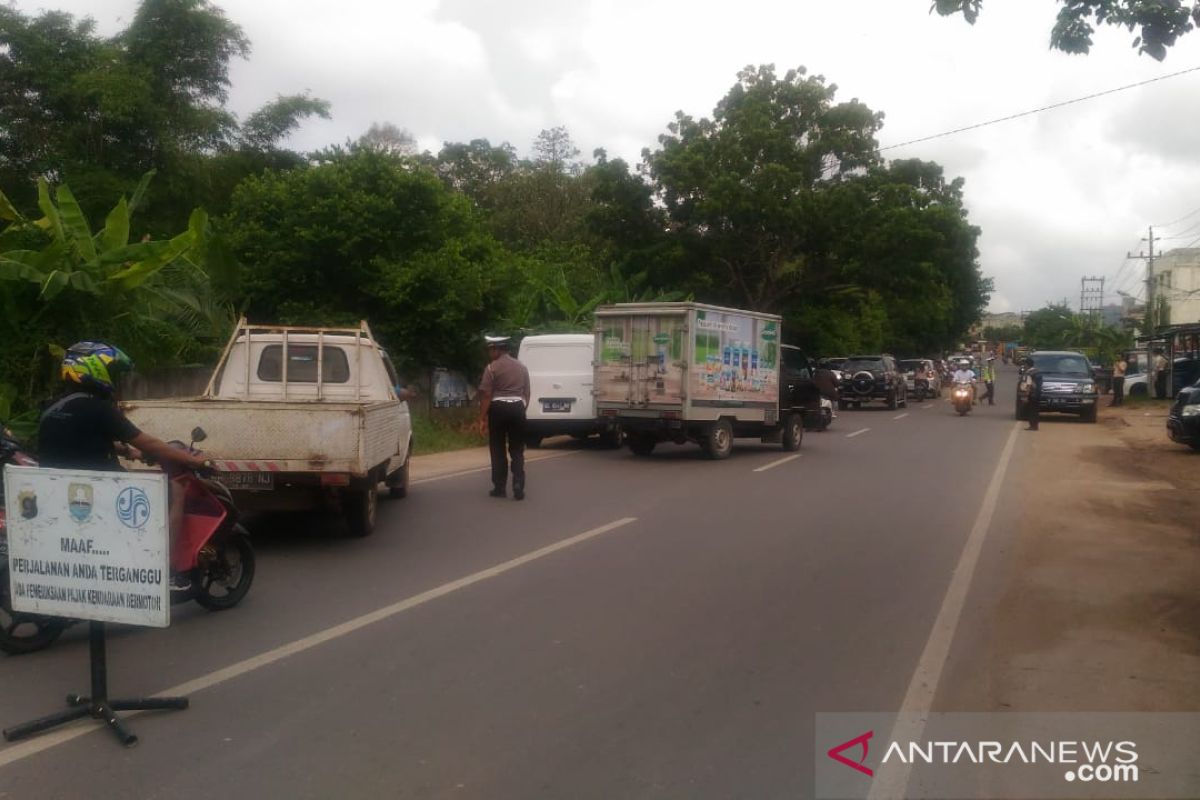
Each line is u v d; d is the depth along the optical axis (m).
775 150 37.97
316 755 5.05
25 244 15.27
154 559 5.27
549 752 5.10
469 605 7.91
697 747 5.18
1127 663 6.62
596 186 41.44
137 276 15.25
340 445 9.59
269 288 21.50
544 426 20.50
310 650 6.75
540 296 28.34
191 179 26.97
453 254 21.86
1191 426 19.95
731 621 7.51
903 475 16.42
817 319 46.66
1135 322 82.31
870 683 6.18
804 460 18.64
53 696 5.91
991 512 12.73
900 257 38.22
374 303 22.27
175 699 5.64
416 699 5.82
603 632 7.19
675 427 17.80
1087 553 10.18
